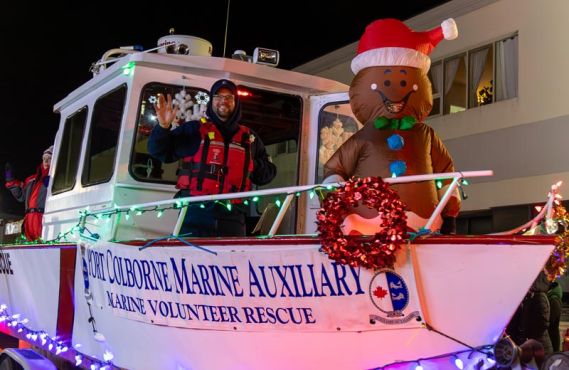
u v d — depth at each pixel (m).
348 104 5.25
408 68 3.64
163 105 4.06
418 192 3.40
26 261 5.28
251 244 3.03
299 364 3.01
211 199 3.39
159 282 3.43
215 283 3.16
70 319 4.47
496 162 11.27
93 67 5.63
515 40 11.19
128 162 4.42
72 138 5.59
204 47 5.57
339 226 2.84
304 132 5.16
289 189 3.15
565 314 9.88
